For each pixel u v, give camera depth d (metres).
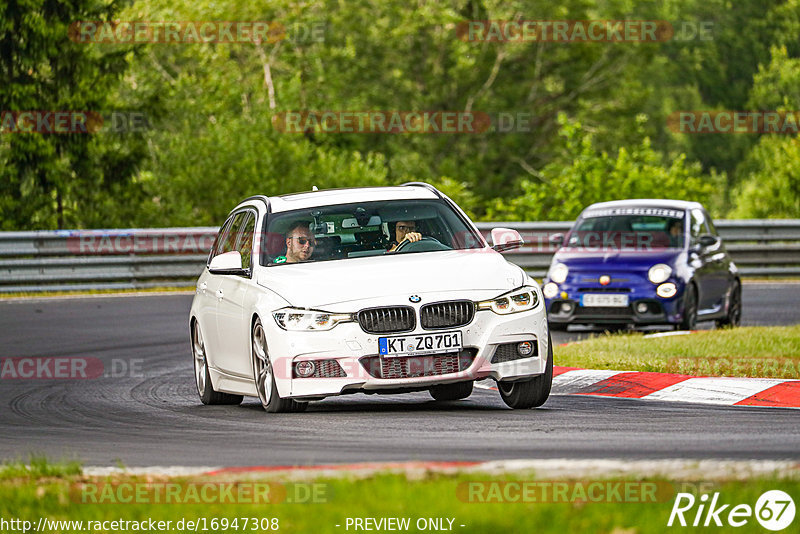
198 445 29.92
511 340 33.72
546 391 34.75
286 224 37.66
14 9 123.31
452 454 26.84
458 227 37.81
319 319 33.44
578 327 66.56
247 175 132.00
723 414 33.12
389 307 33.25
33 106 125.19
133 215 131.38
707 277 63.34
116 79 130.88
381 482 21.45
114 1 129.88
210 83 166.12
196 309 41.44
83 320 70.06
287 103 157.50
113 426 35.09
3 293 85.44
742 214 178.25
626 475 21.59
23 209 127.06
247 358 36.47
